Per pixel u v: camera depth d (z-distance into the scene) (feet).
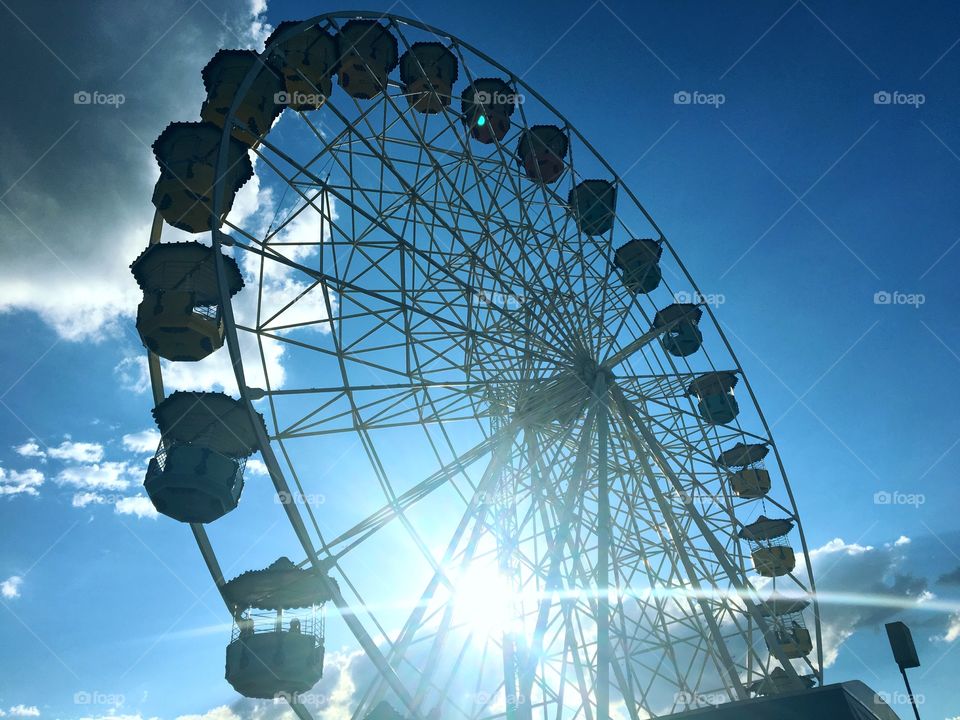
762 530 134.10
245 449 87.10
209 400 82.69
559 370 94.07
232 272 84.94
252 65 91.20
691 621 99.76
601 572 74.84
